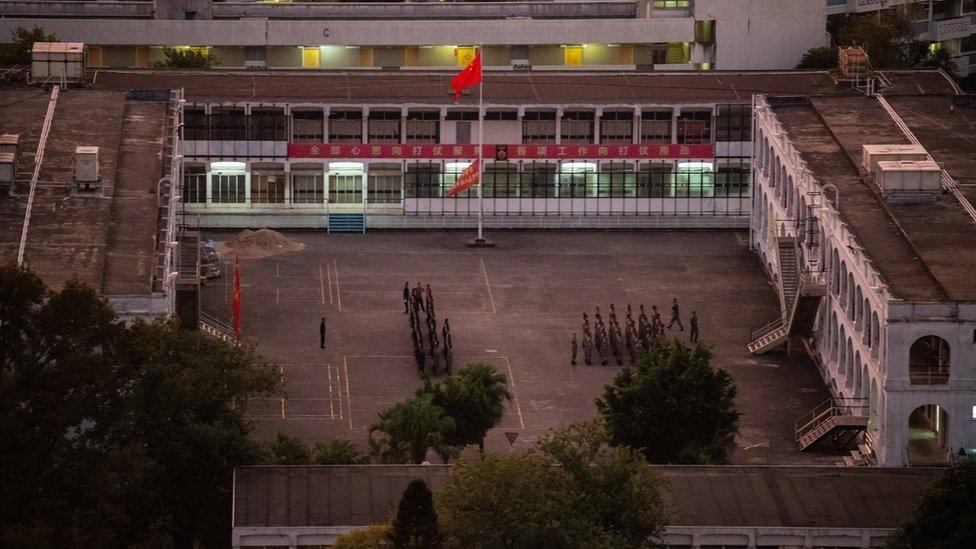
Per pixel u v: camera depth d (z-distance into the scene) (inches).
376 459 6230.3
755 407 7322.8
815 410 7278.5
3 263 6697.8
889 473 5890.8
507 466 5226.4
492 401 6604.3
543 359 7780.5
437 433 6215.6
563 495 5255.9
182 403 5738.2
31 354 5561.0
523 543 5191.9
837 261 7495.1
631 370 7298.2
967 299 6584.6
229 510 5802.2
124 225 7204.7
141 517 5605.3
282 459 6003.9
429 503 5044.3
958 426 6599.4
